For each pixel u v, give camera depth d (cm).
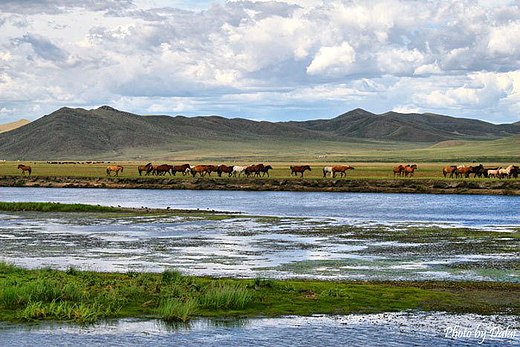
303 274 2473
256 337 1583
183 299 1881
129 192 8131
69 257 2891
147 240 3500
